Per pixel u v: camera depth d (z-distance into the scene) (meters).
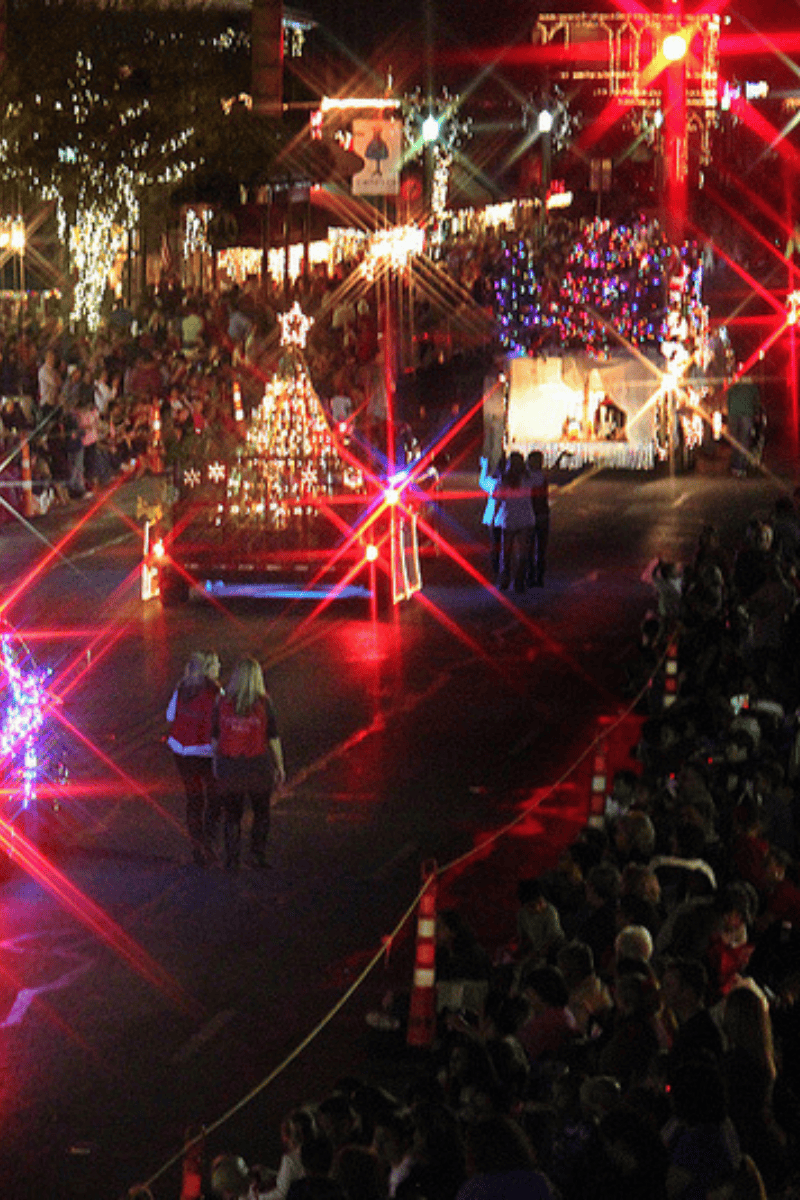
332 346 55.28
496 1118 8.26
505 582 34.22
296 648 28.95
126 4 59.12
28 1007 14.59
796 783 16.59
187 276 63.94
